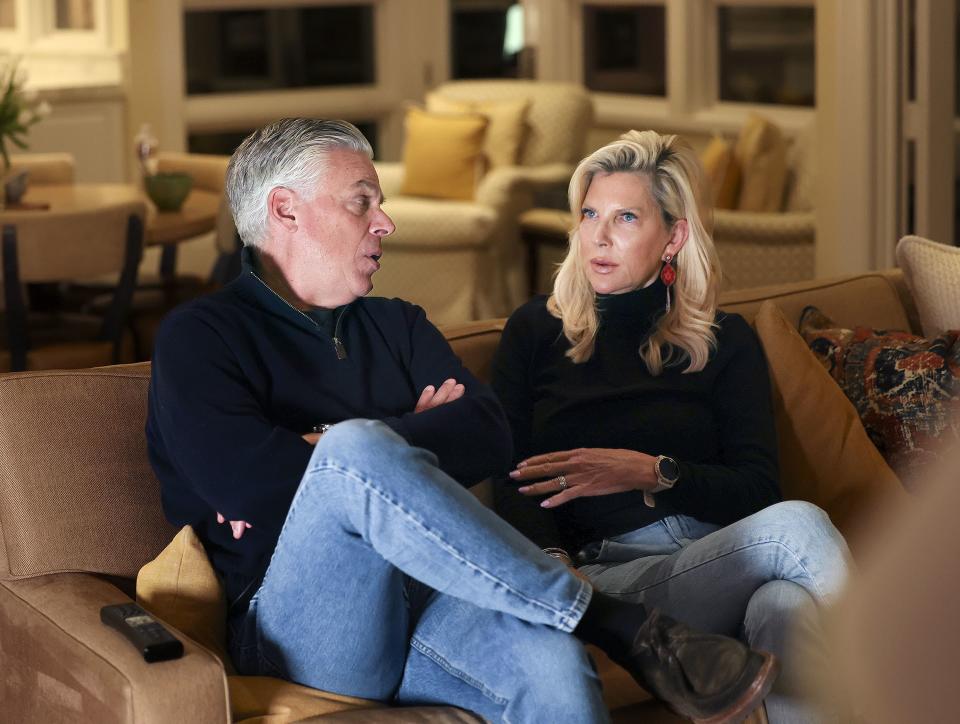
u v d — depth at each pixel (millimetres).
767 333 2129
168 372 1568
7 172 4262
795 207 5328
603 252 2006
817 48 4500
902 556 249
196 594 1523
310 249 1690
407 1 7371
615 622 1472
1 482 1595
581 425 1960
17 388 1627
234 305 1658
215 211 4289
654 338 2002
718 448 1991
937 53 4191
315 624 1437
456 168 5809
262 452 1511
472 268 5582
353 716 1390
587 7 7055
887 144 4293
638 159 2016
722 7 6398
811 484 2055
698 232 2018
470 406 1662
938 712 238
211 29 6926
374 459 1366
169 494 1613
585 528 1917
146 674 1290
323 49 7305
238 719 1385
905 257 2469
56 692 1436
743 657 1378
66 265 3365
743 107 6305
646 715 1653
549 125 6012
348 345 1736
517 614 1409
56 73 6531
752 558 1638
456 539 1371
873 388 2160
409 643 1521
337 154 1696
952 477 249
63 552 1596
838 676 304
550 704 1401
